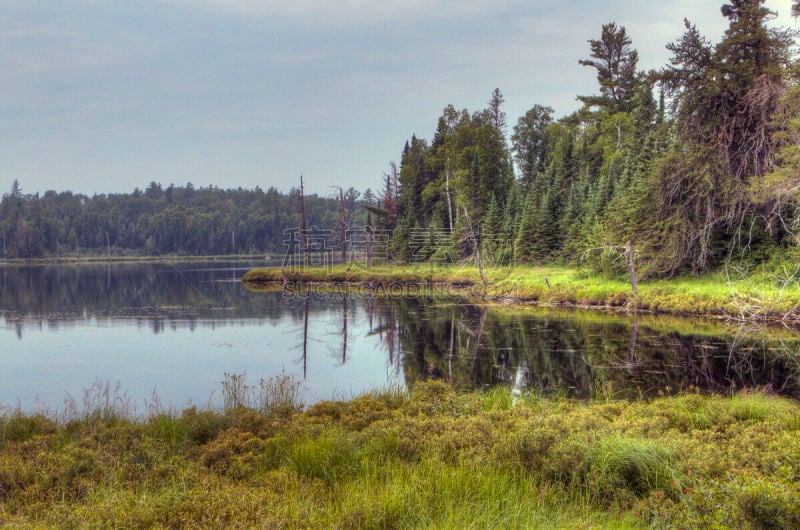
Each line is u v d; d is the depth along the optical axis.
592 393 13.62
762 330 23.17
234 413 10.46
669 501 5.65
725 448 7.27
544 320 28.05
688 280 32.94
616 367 16.78
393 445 7.99
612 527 5.43
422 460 7.35
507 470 6.88
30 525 5.32
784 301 25.72
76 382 15.83
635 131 48.03
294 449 7.96
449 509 5.65
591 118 72.56
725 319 26.41
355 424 9.61
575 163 59.94
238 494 6.29
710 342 20.66
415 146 84.62
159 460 7.58
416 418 9.77
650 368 16.55
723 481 5.60
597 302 33.59
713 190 31.42
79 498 6.32
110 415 11.07
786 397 12.88
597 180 55.12
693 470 6.30
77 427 9.74
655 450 6.85
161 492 6.28
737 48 31.95
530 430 7.84
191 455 8.22
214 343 22.70
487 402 11.35
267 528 5.26
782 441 7.23
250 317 31.17
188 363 18.62
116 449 7.90
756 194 28.39
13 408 12.85
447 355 19.48
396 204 81.88
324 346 21.88
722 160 31.25
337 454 7.67
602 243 38.91
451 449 7.84
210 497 6.11
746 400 10.19
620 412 10.07
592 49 71.00
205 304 38.25
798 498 4.64
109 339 23.75
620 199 39.38
